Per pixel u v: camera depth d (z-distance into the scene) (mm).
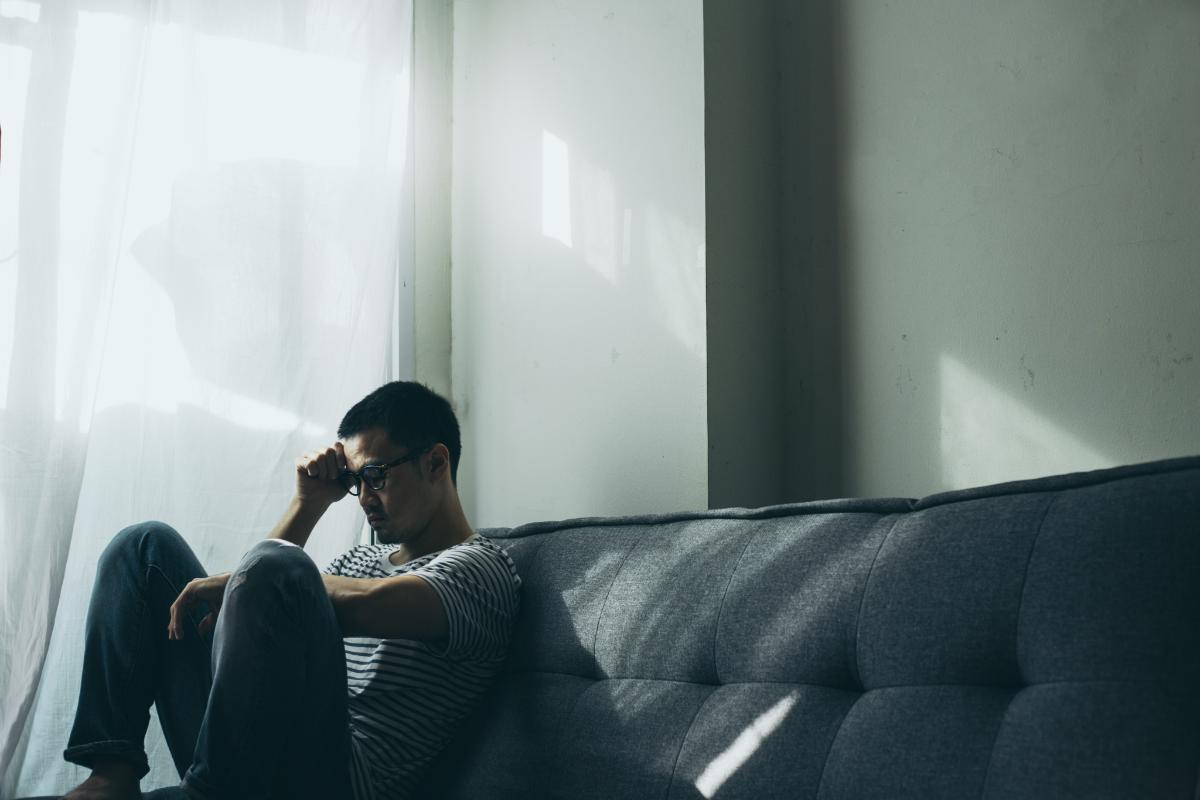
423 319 2693
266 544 1568
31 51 2146
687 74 2150
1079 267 1757
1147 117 1693
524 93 2555
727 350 2107
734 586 1505
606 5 2354
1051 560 1151
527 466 2475
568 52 2441
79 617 2176
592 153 2361
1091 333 1735
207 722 1477
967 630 1198
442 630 1675
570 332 2387
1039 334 1800
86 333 2139
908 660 1243
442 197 2744
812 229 2166
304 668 1512
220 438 2320
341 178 2477
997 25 1888
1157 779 973
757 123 2201
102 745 1711
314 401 2406
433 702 1744
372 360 2482
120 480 2236
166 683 1808
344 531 2434
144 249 2287
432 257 2721
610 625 1651
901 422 1989
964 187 1918
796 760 1292
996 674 1173
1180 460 1124
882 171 2047
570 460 2363
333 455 2051
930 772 1145
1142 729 1000
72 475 2109
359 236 2484
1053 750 1045
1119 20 1733
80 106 2189
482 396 2617
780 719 1347
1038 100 1825
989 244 1875
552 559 1846
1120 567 1087
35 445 2090
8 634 2039
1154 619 1040
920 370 1964
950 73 1949
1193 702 990
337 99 2486
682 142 2150
